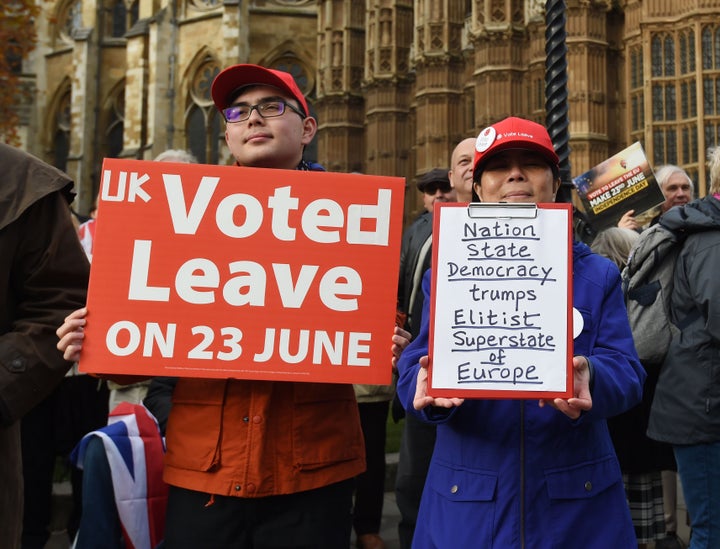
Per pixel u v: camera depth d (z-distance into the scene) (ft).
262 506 9.89
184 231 9.91
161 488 12.98
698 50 63.52
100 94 148.46
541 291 8.45
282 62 131.03
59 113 156.76
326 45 119.24
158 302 9.77
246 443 9.84
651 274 14.29
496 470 8.80
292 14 129.90
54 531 21.33
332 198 10.00
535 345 8.34
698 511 12.89
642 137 69.77
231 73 10.77
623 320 9.23
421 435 15.90
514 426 8.84
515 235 8.61
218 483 9.79
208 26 133.18
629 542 8.93
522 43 82.84
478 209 8.70
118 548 12.79
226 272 9.86
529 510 8.66
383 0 109.19
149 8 141.28
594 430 9.11
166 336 9.73
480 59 84.48
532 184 9.37
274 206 9.98
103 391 20.62
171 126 135.33
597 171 20.93
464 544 8.72
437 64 96.02
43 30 156.97
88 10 149.28
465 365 8.36
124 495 12.66
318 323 9.82
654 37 67.31
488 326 8.42
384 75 108.47
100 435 12.85
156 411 13.46
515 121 9.43
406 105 108.88
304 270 9.90
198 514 9.91
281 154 10.91
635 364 9.00
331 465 10.15
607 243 18.49
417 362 9.27
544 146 9.29
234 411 9.96
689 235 13.58
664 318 13.96
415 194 105.81
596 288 9.26
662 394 13.47
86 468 12.73
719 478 12.76
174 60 135.95
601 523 8.83
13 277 9.73
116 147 148.56
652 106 66.80
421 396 8.61
